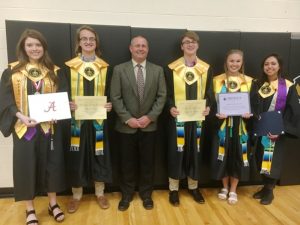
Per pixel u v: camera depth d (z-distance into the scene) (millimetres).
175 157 2416
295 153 2898
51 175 2084
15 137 2014
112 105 2305
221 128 2445
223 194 2625
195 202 2557
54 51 2400
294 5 2826
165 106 2465
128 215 2324
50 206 2303
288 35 2695
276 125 2379
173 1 2660
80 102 2201
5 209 2449
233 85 2436
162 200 2592
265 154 2467
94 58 2281
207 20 2734
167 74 2418
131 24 2643
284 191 2826
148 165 2434
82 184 2314
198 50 2590
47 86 2039
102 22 2605
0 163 2680
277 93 2412
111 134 2562
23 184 2025
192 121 2383
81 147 2281
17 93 1989
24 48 2008
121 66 2271
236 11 2760
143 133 2357
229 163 2504
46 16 2529
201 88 2389
